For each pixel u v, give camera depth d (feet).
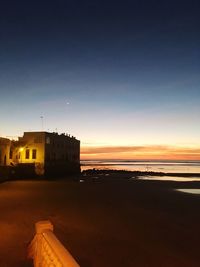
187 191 126.00
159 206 86.43
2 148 147.33
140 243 50.26
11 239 49.37
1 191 109.29
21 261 38.88
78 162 222.89
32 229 56.18
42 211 74.33
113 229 58.90
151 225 63.00
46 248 27.30
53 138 178.81
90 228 59.16
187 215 74.18
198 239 53.31
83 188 126.62
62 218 67.10
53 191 113.70
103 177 205.77
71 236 53.26
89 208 80.38
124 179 189.88
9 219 64.49
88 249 46.57
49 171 171.94
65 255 22.27
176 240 52.49
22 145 167.32
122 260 42.29
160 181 174.50
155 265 40.86
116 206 84.74
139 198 102.01
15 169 152.56
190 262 42.24
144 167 456.45
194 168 435.12
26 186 126.52
